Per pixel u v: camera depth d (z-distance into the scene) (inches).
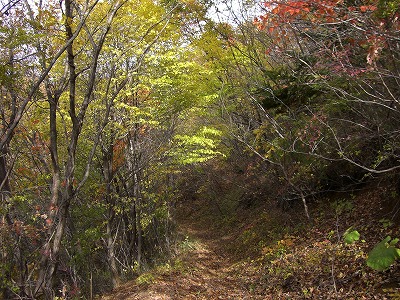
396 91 272.4
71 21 238.5
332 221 392.8
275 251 402.6
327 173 438.3
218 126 490.0
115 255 500.1
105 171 435.5
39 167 383.6
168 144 466.0
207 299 331.0
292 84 373.7
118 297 378.0
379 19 206.1
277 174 489.1
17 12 226.5
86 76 365.7
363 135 307.1
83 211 414.6
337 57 242.7
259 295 311.4
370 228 324.2
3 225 245.3
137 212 506.9
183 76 405.1
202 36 484.1
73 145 250.1
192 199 975.6
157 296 335.9
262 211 604.1
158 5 395.5
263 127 420.5
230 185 836.0
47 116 361.1
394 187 339.3
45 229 258.5
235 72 509.4
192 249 562.6
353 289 249.6
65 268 375.6
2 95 249.1
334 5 214.4
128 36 364.5
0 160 261.0
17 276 254.4
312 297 262.7
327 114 337.4
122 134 424.8
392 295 217.3
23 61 240.5
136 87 382.6
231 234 639.8
